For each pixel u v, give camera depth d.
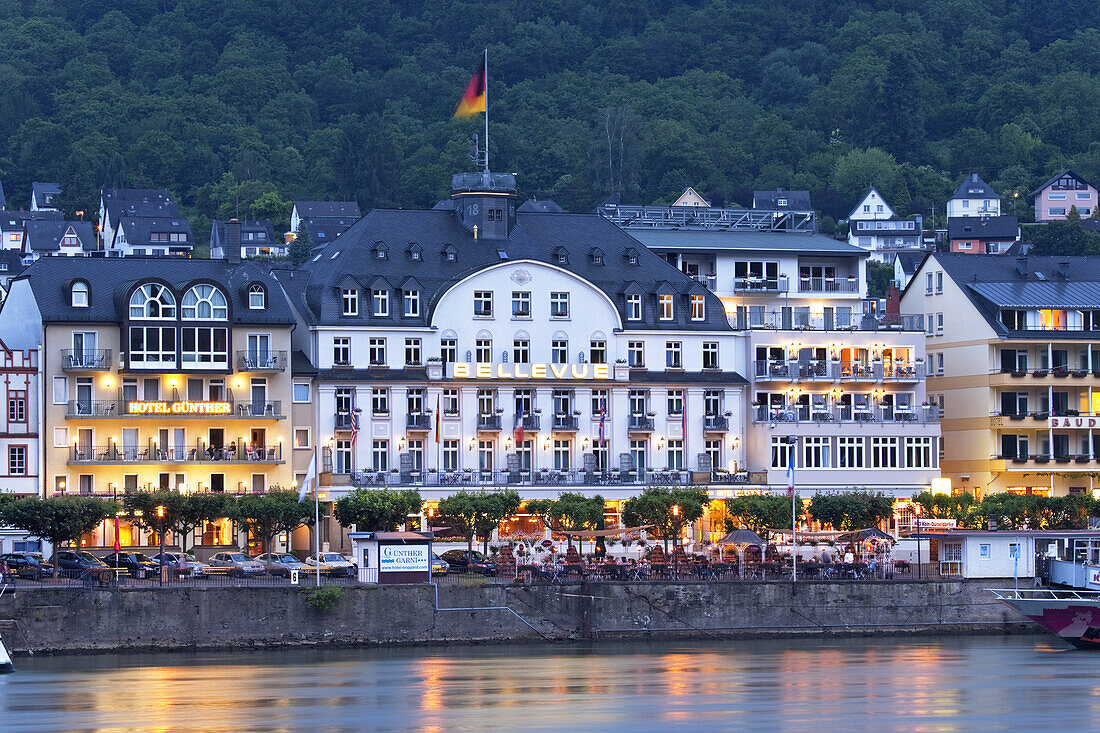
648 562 186.00
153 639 164.88
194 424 198.12
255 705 141.12
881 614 182.50
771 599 180.00
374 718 136.62
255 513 182.50
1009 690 151.50
